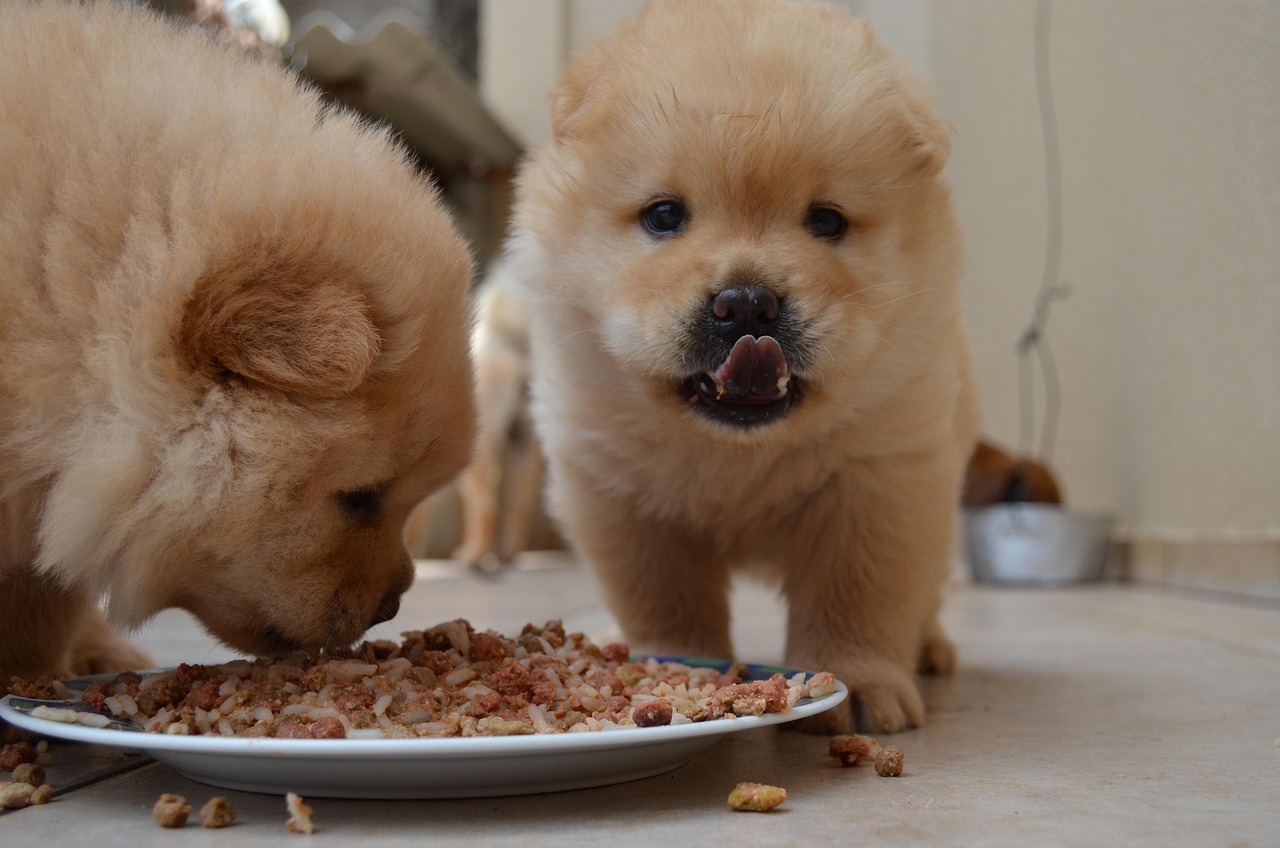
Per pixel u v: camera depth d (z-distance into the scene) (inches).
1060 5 65.9
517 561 81.7
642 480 27.7
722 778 21.0
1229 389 47.7
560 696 21.2
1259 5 43.9
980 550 61.5
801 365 24.5
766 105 24.8
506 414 75.0
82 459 20.4
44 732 19.4
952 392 27.5
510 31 100.2
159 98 21.4
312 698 20.5
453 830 18.4
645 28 27.4
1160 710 26.1
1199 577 51.1
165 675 21.8
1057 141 66.8
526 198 28.4
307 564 21.5
